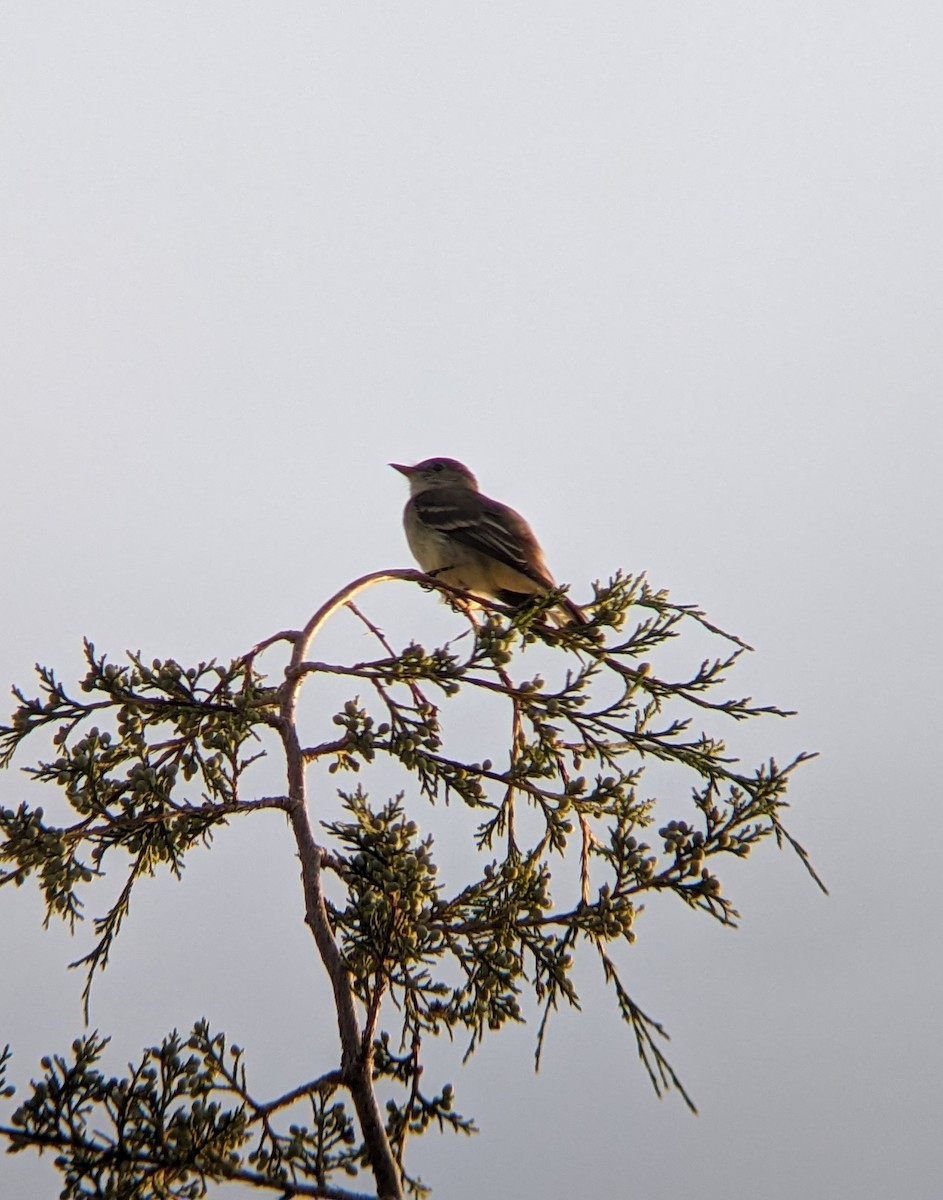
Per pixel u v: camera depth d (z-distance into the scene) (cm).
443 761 1107
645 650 1205
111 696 1056
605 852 1099
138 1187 907
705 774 1135
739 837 1109
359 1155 973
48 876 1022
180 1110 916
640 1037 1041
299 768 1055
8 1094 909
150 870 1064
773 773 1121
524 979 1084
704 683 1188
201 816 1030
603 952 1055
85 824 1028
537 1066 1043
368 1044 952
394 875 998
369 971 1036
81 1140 902
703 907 1070
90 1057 931
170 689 1062
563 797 1104
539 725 1148
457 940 1070
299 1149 943
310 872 1005
